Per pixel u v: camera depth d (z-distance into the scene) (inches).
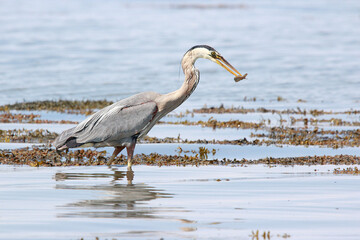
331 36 2368.4
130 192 395.9
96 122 498.0
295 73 1461.6
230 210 346.3
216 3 4687.5
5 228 304.8
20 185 417.7
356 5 4466.0
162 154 574.6
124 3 4670.3
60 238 289.6
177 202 366.6
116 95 1159.6
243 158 545.0
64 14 3481.8
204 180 442.9
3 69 1492.4
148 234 297.4
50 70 1488.7
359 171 479.2
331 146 628.7
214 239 291.0
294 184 426.0
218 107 1004.6
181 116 883.4
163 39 2239.2
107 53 1849.2
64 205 355.3
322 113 918.4
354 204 362.6
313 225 316.2
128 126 492.1
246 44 2102.6
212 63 1696.6
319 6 4343.0
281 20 3142.2
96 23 2901.1
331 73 1444.4
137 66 1582.2
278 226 313.7
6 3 4525.1
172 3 4677.7
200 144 634.2
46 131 718.5
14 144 617.3
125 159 540.7
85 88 1239.5
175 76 1418.6
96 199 373.1
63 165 506.3
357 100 1077.8
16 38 2191.2
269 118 871.1
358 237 295.4
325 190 404.8
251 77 1416.1
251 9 4010.8
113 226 310.7
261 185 422.9
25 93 1171.9
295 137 690.2
